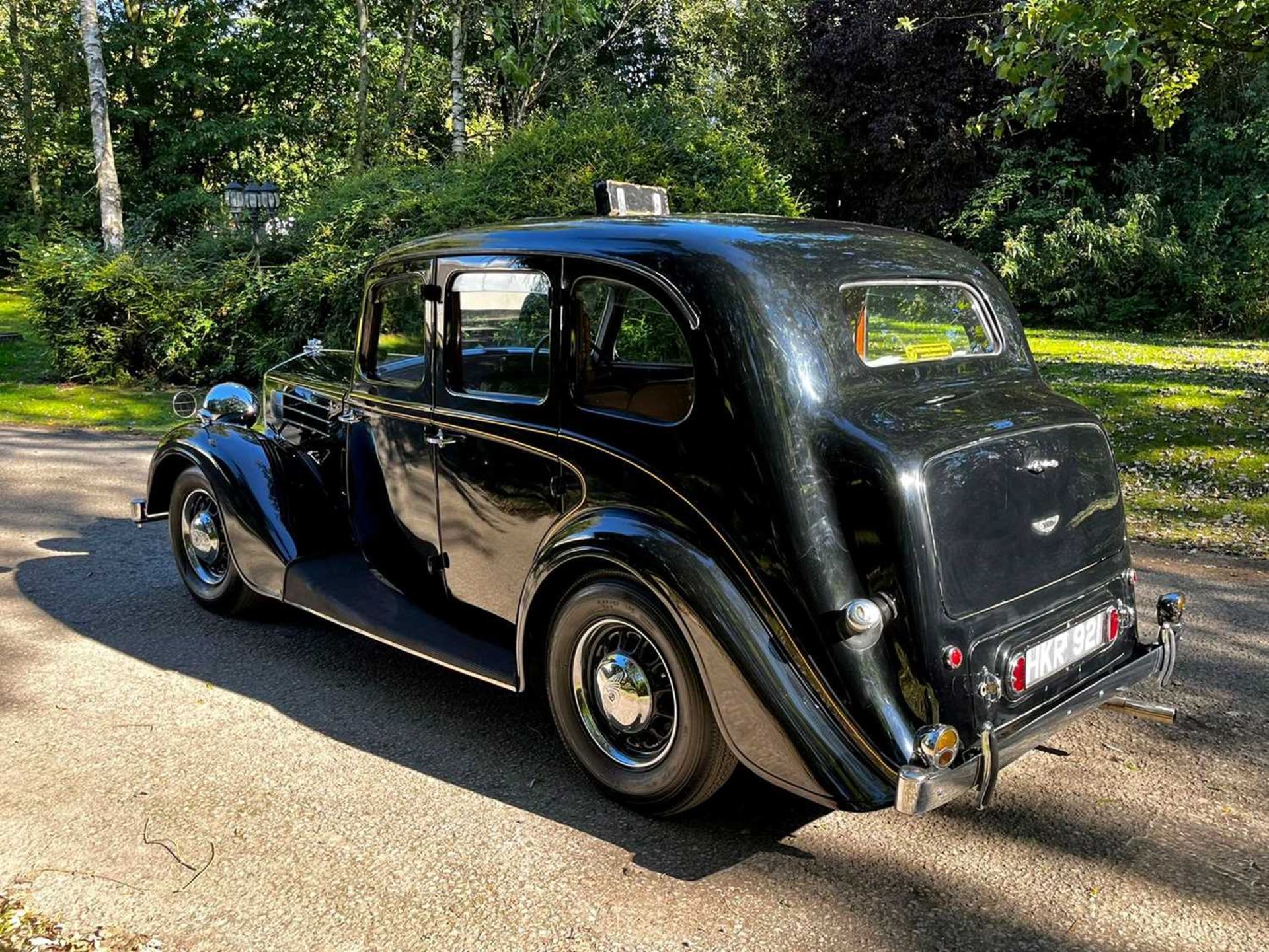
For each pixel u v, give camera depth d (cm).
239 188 1361
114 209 1606
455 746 382
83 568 599
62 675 445
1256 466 796
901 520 276
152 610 528
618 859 307
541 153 1184
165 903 283
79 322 1338
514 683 353
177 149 2761
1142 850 309
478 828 324
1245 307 1739
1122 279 1883
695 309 303
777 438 288
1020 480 304
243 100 2955
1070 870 299
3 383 1348
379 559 440
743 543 292
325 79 2877
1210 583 565
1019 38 769
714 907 282
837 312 311
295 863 304
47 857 305
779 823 328
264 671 452
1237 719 399
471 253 375
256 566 460
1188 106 2019
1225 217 1891
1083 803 338
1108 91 695
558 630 338
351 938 269
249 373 1316
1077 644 323
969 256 374
